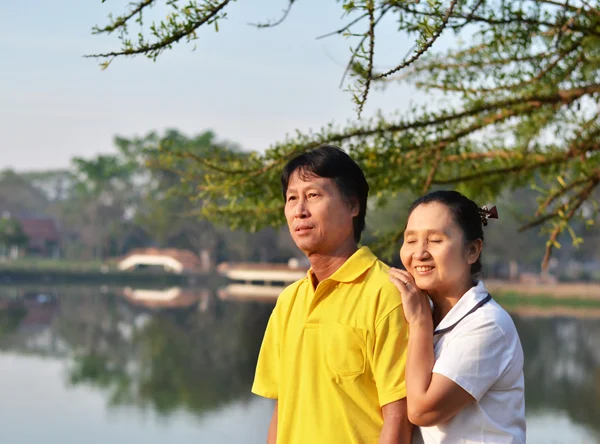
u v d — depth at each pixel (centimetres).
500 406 230
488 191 577
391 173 522
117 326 3403
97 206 7450
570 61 525
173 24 357
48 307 4238
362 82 304
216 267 6712
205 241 6650
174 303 4538
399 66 304
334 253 254
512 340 233
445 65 560
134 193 7600
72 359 2506
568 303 4162
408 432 234
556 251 5800
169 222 6281
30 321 3569
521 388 237
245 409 1745
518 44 507
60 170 9925
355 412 239
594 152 557
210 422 1620
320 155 252
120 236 7594
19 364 2397
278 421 259
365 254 251
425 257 239
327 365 243
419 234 240
